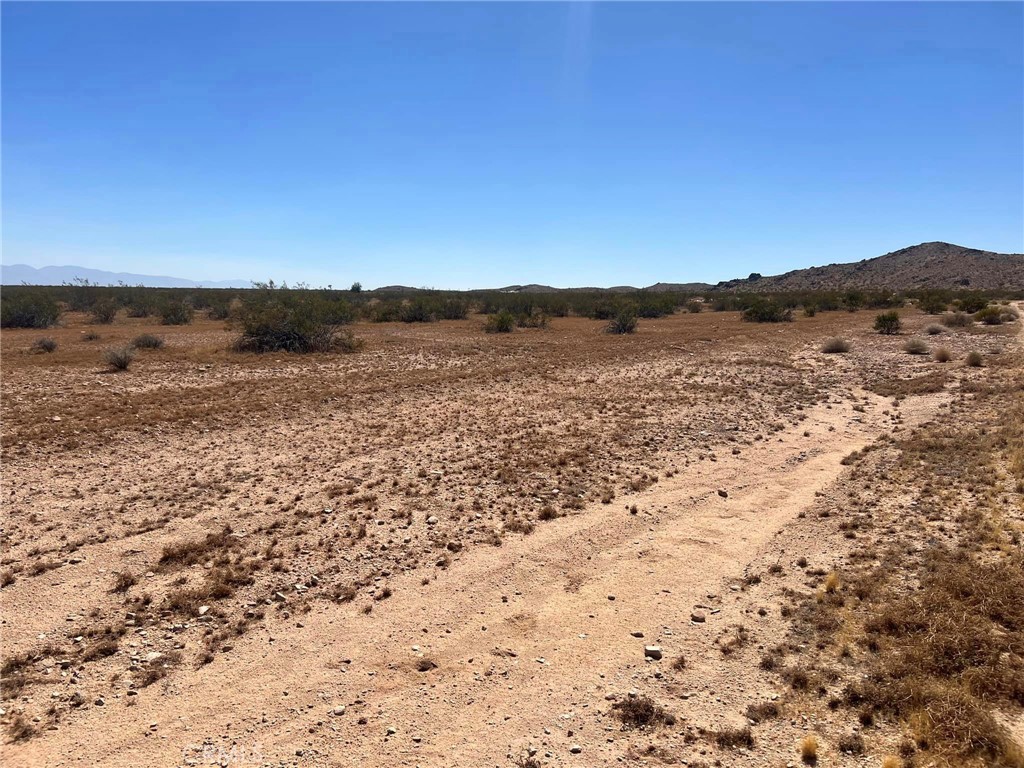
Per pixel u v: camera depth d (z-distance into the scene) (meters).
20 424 13.47
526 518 8.73
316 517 8.66
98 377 20.14
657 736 4.57
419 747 4.53
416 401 17.02
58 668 5.38
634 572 7.23
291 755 4.45
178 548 7.58
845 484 9.88
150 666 5.44
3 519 8.44
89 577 6.91
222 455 11.62
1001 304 54.69
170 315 43.03
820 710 4.73
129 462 11.11
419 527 8.38
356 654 5.68
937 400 16.22
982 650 5.20
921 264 133.00
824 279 141.50
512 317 40.19
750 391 18.48
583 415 15.16
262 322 27.92
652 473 10.76
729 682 5.16
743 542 7.95
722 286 159.62
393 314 48.53
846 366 23.20
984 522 7.73
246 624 6.11
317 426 14.00
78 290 56.75
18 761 4.35
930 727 4.41
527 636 5.98
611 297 70.88
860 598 6.28
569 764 4.32
